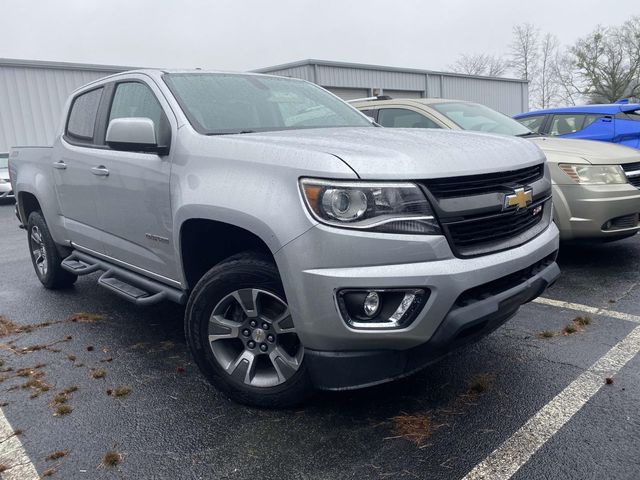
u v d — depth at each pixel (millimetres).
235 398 3025
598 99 40781
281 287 2734
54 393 3279
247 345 2949
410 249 2398
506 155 2889
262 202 2592
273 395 2904
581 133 8023
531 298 3023
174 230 3146
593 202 5043
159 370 3557
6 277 6277
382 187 2395
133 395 3225
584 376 3240
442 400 3029
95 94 4309
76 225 4465
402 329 2445
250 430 2807
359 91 25531
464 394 3086
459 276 2447
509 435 2676
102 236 4074
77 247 4633
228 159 2840
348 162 2438
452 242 2494
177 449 2670
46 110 18812
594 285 4977
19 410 3092
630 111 7770
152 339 4109
